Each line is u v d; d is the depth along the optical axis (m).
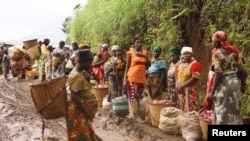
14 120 10.02
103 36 15.14
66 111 6.27
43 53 16.53
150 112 9.07
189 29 10.73
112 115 9.93
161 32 11.12
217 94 6.65
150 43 11.97
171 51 9.23
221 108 6.62
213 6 9.63
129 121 9.41
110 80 10.78
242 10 8.84
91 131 6.36
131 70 9.64
